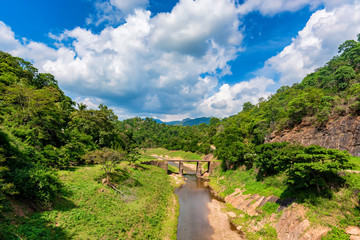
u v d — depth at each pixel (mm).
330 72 82562
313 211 24109
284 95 105750
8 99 37219
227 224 32531
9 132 27953
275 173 39406
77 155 39812
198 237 28312
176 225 30953
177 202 42031
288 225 25359
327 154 24641
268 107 89875
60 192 23922
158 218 30484
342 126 45375
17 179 17906
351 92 50312
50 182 21234
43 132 36469
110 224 22406
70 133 46281
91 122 56688
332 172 26141
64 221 19062
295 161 28328
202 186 58406
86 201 25219
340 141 44469
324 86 71062
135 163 59719
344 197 23484
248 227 30172
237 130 91000
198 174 74000
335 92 59812
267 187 37344
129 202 31047
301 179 27047
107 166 34219
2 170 17828
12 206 16500
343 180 25453
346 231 20000
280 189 33188
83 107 64750
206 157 101438
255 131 76938
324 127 50594
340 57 96688
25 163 22219
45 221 17625
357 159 37031
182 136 176000
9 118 33375
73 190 26125
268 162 38906
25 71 57906
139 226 25359
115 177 38250
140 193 36844
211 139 125125
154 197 37719
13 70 51250
